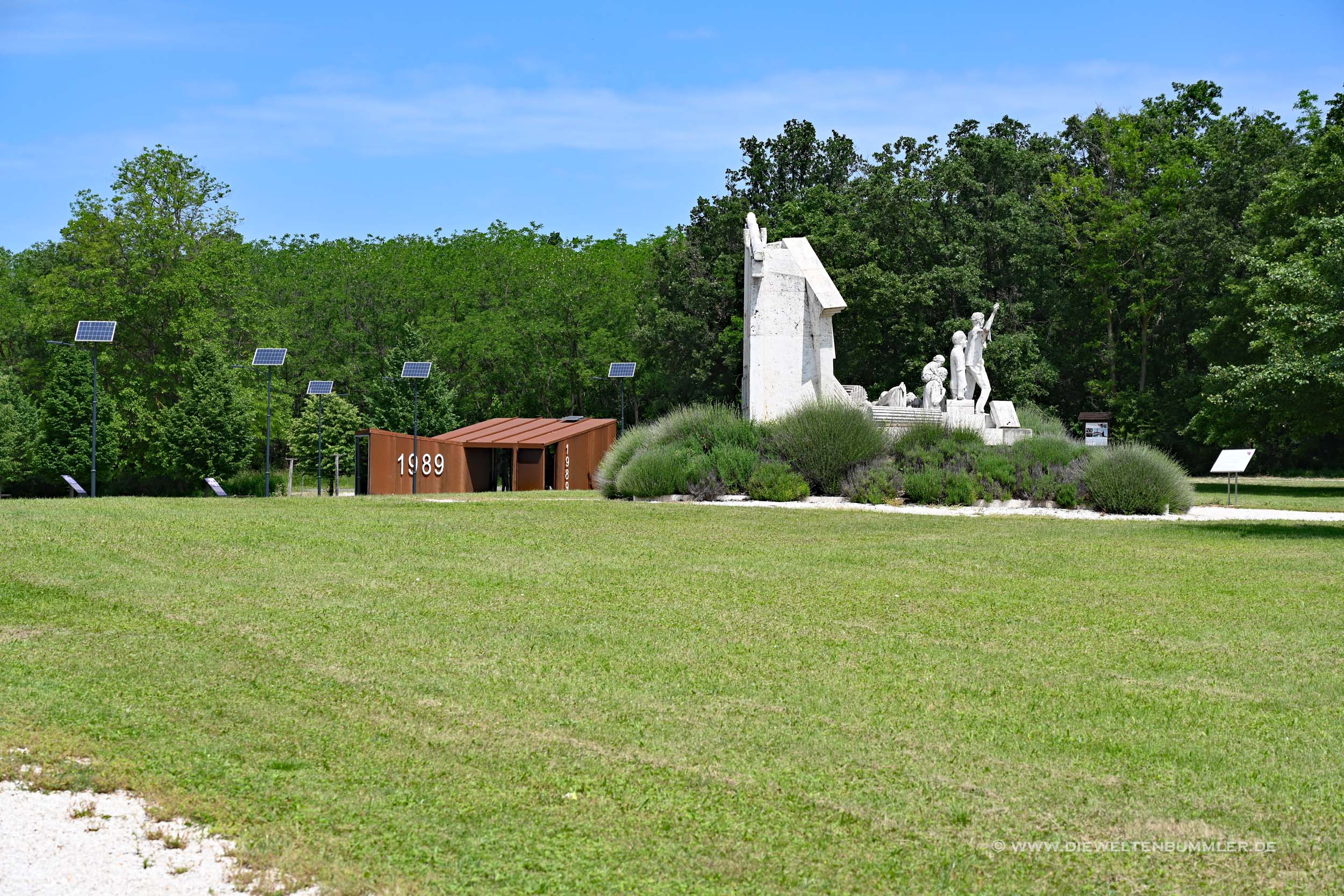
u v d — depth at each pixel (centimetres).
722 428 3106
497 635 1240
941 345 5844
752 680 1055
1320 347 2659
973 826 709
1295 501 3278
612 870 639
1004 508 2778
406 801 739
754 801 748
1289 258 4053
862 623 1316
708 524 2328
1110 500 2709
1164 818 723
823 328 3391
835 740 876
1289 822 715
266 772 793
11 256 9144
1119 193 6153
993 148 6356
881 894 614
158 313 6203
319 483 5150
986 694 1008
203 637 1215
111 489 6119
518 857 654
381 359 7800
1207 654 1163
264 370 6469
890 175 6206
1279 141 5862
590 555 1852
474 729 897
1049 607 1412
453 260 8362
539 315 7675
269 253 9075
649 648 1181
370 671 1078
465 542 1977
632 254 8500
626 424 8038
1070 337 6431
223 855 651
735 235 6216
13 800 732
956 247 5916
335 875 621
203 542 1886
